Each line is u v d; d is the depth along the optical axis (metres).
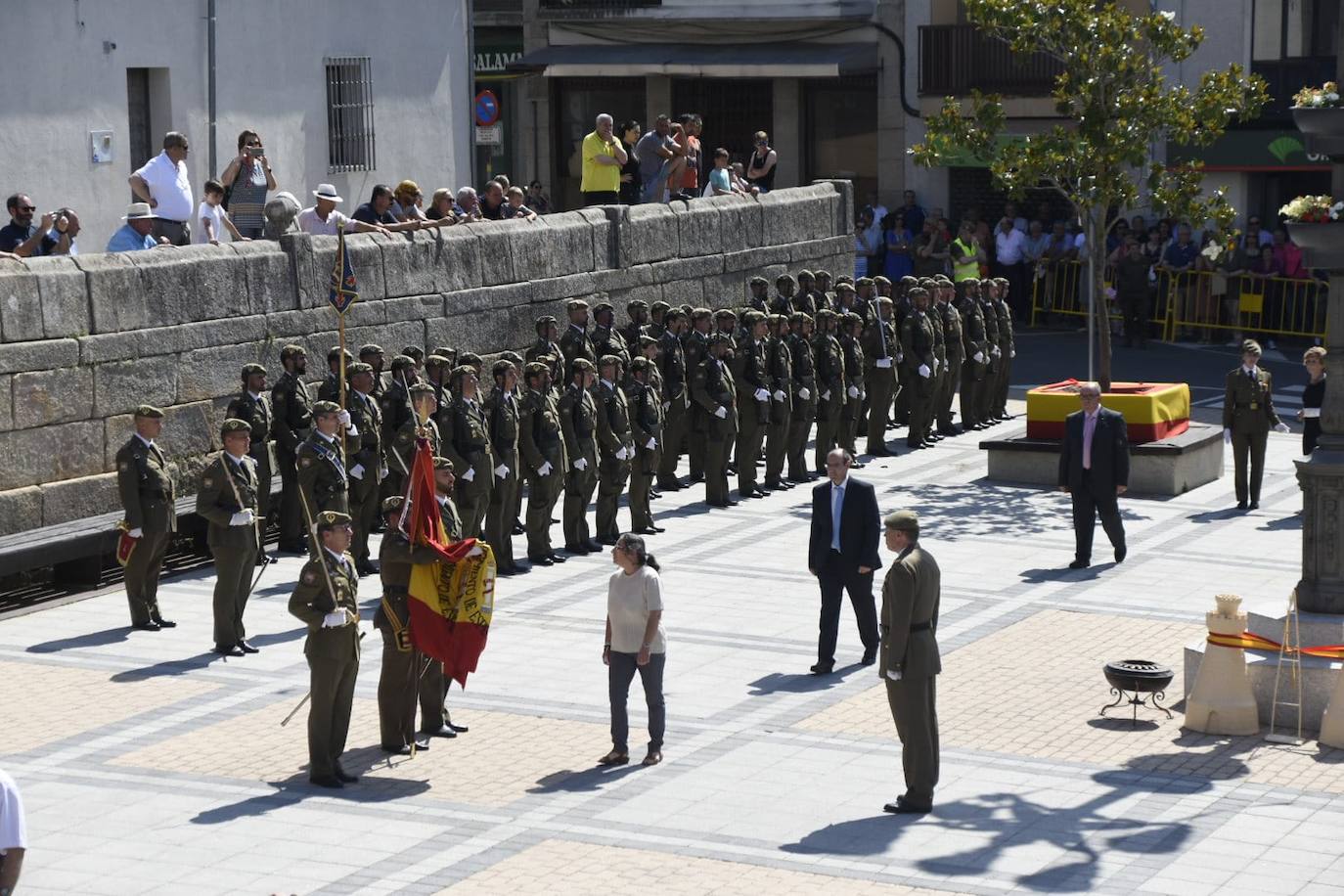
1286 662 23.48
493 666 26.16
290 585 30.72
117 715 23.94
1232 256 55.94
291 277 34.38
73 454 30.97
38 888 18.33
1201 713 23.41
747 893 18.16
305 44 41.88
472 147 47.06
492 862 19.00
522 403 31.97
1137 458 38.31
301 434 32.62
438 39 45.72
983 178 64.12
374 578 31.30
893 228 62.34
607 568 32.19
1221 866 18.95
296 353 32.72
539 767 22.02
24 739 22.94
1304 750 22.78
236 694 24.88
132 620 28.09
